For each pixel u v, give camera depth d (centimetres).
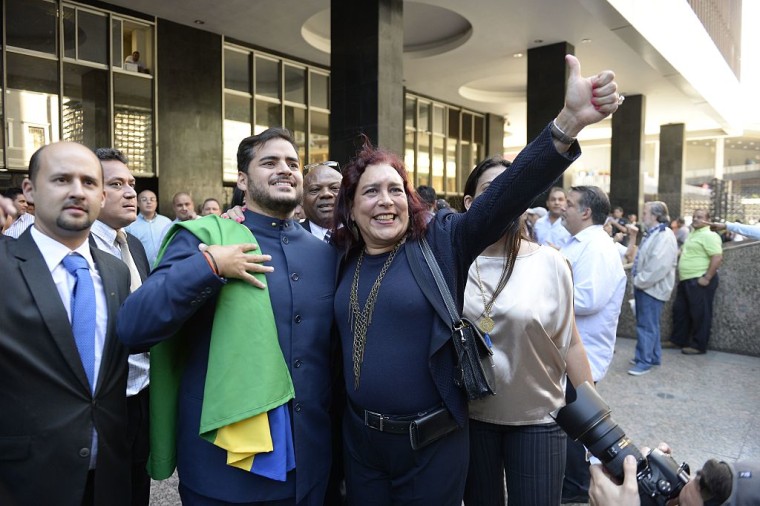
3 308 157
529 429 196
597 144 2625
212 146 988
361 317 171
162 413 181
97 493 168
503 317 192
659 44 1076
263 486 167
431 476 165
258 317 168
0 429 156
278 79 1116
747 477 112
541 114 1127
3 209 227
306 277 185
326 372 186
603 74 135
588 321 291
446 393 163
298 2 862
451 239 171
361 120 771
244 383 162
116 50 873
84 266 177
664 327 688
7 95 767
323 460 181
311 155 1188
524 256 203
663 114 1905
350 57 779
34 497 156
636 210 1594
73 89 830
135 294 164
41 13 794
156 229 507
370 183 171
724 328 647
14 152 777
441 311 161
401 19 785
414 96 1474
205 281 158
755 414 429
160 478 180
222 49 999
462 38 1097
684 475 128
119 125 878
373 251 182
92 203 173
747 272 629
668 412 434
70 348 164
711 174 3638
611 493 129
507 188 154
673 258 546
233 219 194
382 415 166
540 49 1121
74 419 162
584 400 143
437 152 1569
